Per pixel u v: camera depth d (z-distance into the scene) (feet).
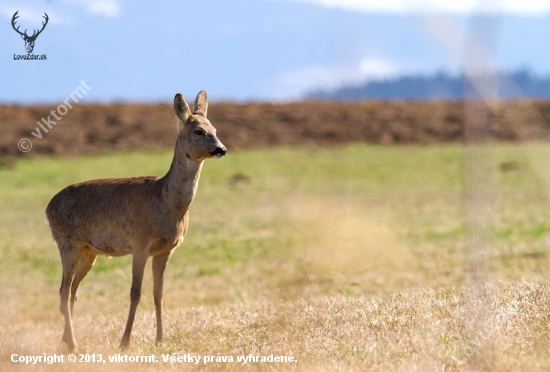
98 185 111.96
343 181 351.46
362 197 304.50
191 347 102.17
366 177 362.33
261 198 304.09
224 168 385.50
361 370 81.00
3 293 168.66
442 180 347.77
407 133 472.44
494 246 173.58
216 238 223.92
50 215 115.03
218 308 131.13
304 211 264.31
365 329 97.66
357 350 88.07
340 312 110.52
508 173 328.08
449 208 267.18
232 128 469.57
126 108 496.64
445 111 502.79
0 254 209.05
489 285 98.27
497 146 374.02
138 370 90.94
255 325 109.70
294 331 101.91
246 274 177.88
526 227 213.25
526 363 77.77
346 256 186.91
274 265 184.75
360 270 171.01
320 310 113.09
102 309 147.13
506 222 222.48
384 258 182.50
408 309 106.22
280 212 264.72
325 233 220.43
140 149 435.53
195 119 105.70
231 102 520.42
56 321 134.51
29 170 377.71
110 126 462.19
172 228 106.42
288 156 419.13
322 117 493.77
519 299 105.40
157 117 484.74
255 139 456.86
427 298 112.78
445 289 124.26
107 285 173.47
